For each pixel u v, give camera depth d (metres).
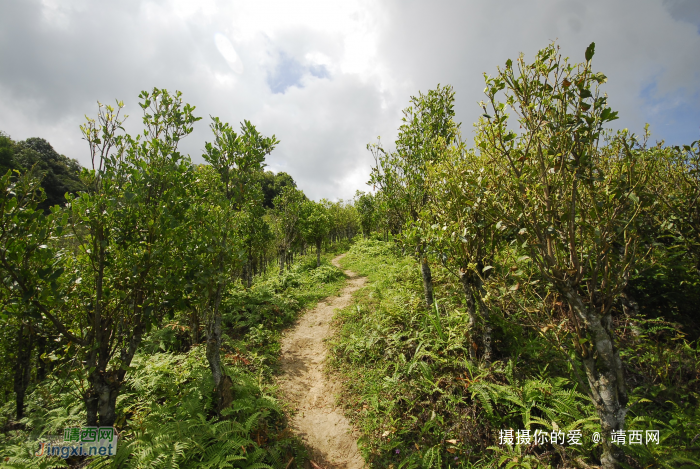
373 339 6.26
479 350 4.93
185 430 3.52
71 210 3.26
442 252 4.81
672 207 4.08
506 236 3.68
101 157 3.59
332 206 28.28
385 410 4.52
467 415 3.99
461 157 4.48
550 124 2.46
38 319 3.18
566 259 2.92
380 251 19.52
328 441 4.29
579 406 3.78
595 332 2.67
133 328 3.75
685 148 3.68
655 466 2.84
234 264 4.57
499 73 2.70
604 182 2.60
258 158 5.09
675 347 4.39
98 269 3.47
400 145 7.25
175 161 4.04
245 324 7.79
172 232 3.66
